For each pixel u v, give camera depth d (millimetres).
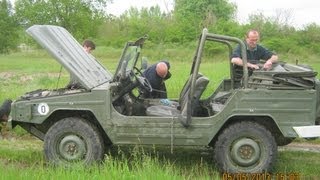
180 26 33719
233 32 31969
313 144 7395
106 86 5855
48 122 6012
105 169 4996
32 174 4793
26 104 5836
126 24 36594
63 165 5652
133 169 5250
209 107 6176
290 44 27781
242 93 5578
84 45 7215
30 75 19188
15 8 36000
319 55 26828
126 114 6012
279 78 5562
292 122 5559
